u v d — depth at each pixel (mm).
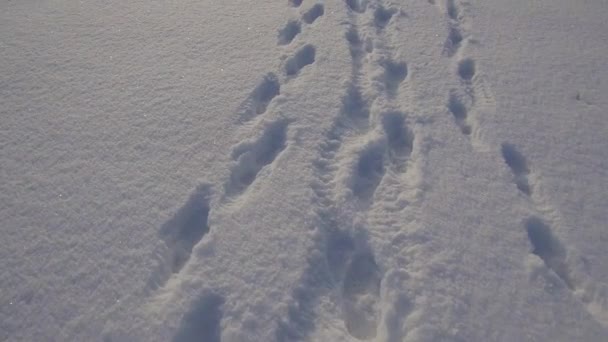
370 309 2074
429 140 2730
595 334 1943
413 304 2018
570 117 2910
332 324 1980
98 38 3469
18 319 1963
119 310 1980
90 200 2391
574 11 3867
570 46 3484
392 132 2869
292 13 3713
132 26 3588
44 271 2109
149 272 2102
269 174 2541
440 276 2105
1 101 2947
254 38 3457
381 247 2211
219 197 2416
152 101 2947
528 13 3824
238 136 2729
